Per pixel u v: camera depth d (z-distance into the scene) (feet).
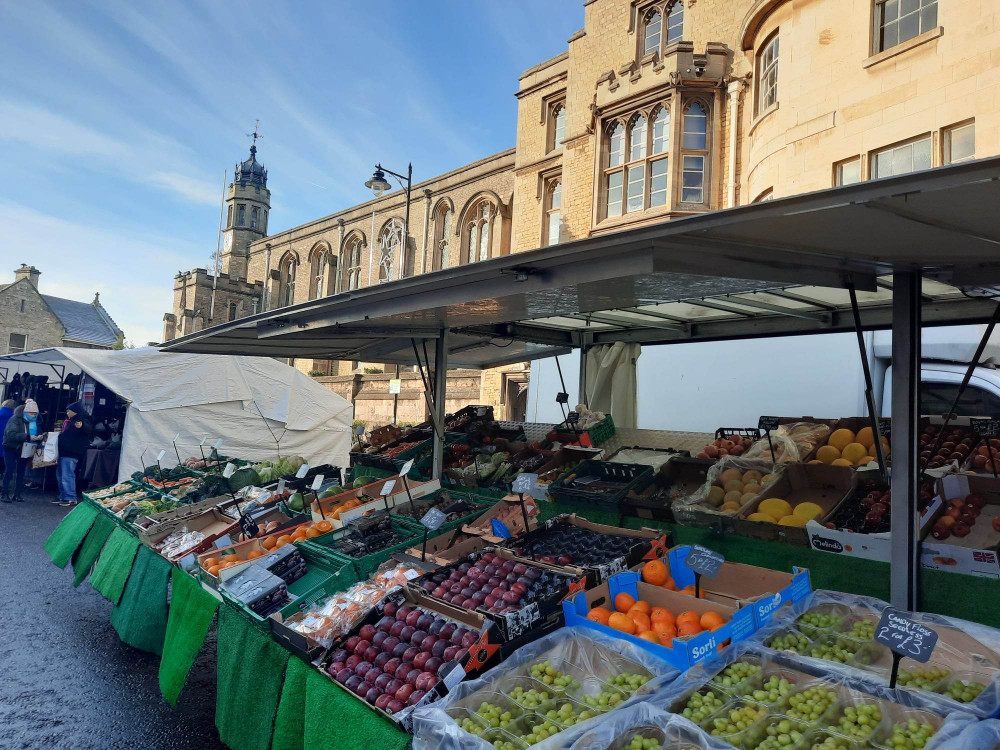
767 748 6.86
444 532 15.15
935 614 8.96
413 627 10.02
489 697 8.20
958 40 27.37
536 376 36.58
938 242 7.67
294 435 44.98
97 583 18.75
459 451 21.57
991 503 10.30
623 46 51.49
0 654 17.20
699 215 7.22
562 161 57.82
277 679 10.27
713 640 8.61
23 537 29.68
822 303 15.43
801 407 25.73
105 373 37.42
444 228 88.17
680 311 17.93
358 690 8.84
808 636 9.11
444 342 19.85
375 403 81.92
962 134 27.40
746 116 42.57
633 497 13.93
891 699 7.34
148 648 15.31
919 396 9.35
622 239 8.15
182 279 134.10
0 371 53.47
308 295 117.50
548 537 13.50
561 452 18.11
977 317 14.53
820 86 32.76
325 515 17.53
